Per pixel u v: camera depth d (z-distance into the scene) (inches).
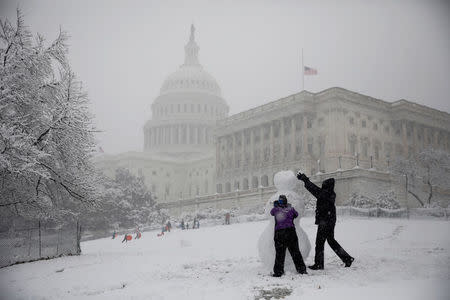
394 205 2309.3
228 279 442.9
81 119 794.8
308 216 2087.8
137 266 615.5
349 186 2613.2
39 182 823.7
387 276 424.2
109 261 729.0
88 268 633.0
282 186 523.2
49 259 844.0
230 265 569.9
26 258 842.8
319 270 466.6
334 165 3538.4
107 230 2967.5
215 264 589.9
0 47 793.6
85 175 897.5
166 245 1385.3
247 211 2920.8
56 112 786.2
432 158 2874.0
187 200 3828.7
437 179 2810.0
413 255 603.5
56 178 851.4
